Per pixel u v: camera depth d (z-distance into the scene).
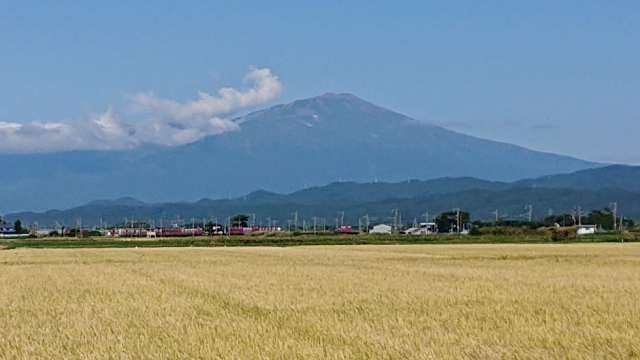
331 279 34.97
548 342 15.98
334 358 14.15
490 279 34.66
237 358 14.36
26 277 39.44
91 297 27.31
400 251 74.75
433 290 28.58
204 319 20.23
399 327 18.20
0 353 15.59
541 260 55.09
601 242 103.38
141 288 30.88
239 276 37.69
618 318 19.42
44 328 19.03
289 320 19.59
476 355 14.57
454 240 112.31
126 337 17.22
